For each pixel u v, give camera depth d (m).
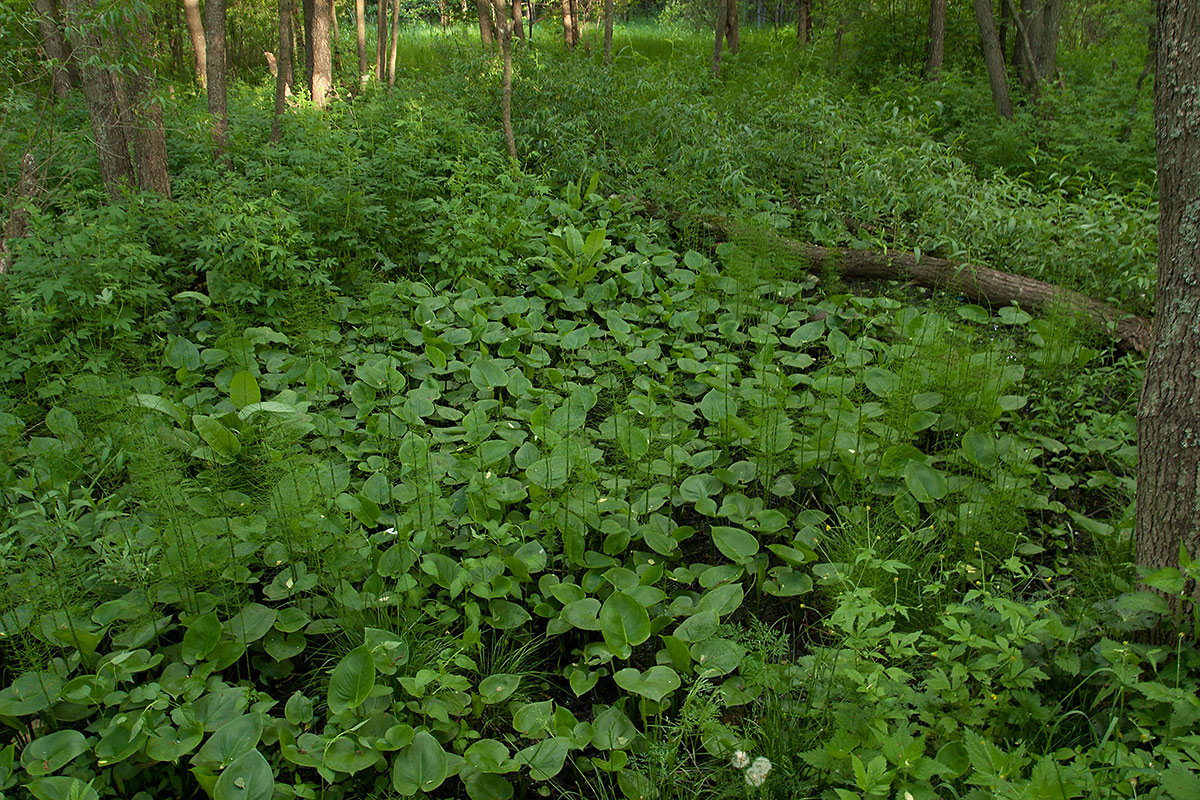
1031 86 10.46
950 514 3.50
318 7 9.73
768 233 5.81
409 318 5.27
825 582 3.13
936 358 4.32
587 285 5.75
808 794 2.32
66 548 3.03
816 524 3.62
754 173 7.20
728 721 2.81
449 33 14.05
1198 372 2.49
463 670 2.95
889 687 2.40
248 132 7.64
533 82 8.28
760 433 3.86
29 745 2.33
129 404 3.73
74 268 4.59
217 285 4.95
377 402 4.42
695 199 6.74
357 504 3.29
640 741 2.70
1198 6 2.47
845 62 12.09
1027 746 2.37
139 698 2.45
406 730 2.43
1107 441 4.04
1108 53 12.60
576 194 6.49
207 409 4.18
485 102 8.27
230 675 2.94
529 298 5.55
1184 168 2.53
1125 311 5.26
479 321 5.02
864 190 6.68
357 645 2.91
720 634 2.90
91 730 2.52
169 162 6.85
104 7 5.34
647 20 21.27
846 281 6.21
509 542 3.26
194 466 3.83
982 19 9.45
